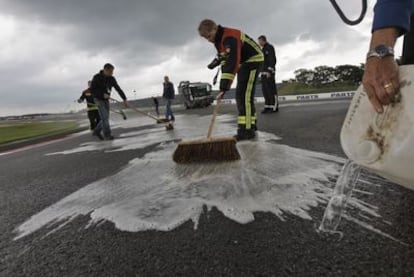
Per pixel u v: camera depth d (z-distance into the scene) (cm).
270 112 755
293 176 203
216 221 148
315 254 110
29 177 317
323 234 124
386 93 86
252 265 108
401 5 91
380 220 129
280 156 262
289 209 152
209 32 355
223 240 129
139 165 300
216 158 274
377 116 90
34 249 142
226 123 631
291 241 121
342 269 100
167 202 181
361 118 96
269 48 705
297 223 136
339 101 1085
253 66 371
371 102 90
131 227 152
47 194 236
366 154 92
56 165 372
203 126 627
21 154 563
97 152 439
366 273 96
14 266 128
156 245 131
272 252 115
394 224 124
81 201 205
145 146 434
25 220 182
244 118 379
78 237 149
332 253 110
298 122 497
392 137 85
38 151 573
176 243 131
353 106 101
